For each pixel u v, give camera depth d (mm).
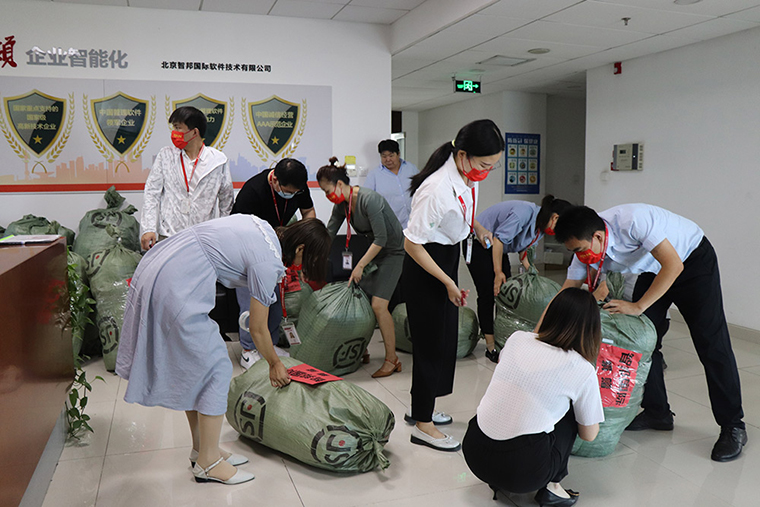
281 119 5160
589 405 2000
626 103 5816
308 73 5203
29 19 4500
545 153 8445
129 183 4844
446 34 4777
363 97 5391
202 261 2109
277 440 2479
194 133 3719
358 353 3658
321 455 2328
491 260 3988
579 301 1975
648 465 2498
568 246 2418
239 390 2676
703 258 2555
